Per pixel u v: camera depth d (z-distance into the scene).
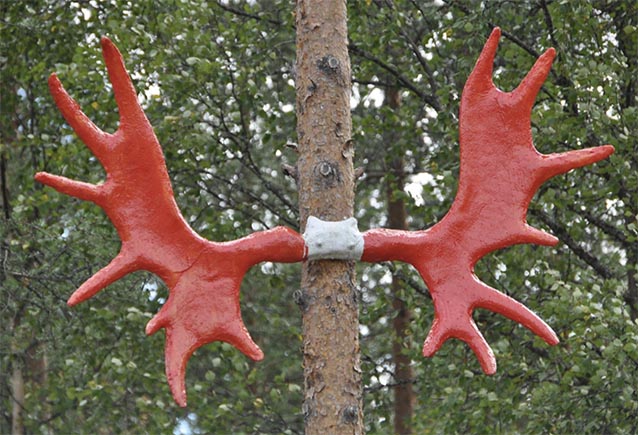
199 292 5.48
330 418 5.48
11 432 13.94
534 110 9.59
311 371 5.54
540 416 9.69
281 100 11.36
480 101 5.82
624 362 9.26
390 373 11.35
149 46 10.55
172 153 10.91
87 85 10.69
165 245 5.49
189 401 11.12
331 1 5.91
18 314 12.32
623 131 9.82
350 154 5.77
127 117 5.53
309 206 5.67
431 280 5.66
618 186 10.06
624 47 10.73
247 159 11.48
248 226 11.25
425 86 11.92
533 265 10.34
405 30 11.47
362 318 11.11
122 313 11.27
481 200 5.73
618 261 10.93
